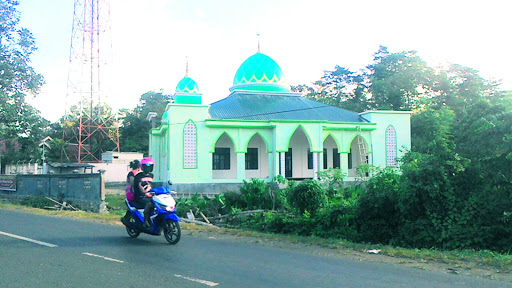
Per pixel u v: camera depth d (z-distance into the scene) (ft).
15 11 87.66
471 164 41.22
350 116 108.27
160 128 103.86
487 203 39.06
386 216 44.04
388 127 103.81
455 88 132.57
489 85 128.77
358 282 18.54
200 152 92.07
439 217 39.70
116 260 22.66
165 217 28.27
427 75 134.92
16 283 18.07
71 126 162.50
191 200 67.72
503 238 37.37
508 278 19.52
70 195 64.69
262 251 26.20
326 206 48.11
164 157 103.60
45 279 18.70
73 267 20.98
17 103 88.74
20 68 87.61
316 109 109.60
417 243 40.11
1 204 63.10
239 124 94.53
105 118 160.66
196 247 27.17
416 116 115.03
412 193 40.40
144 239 30.22
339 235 43.80
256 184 67.72
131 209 29.99
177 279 18.72
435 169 40.22
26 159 117.19
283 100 113.09
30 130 92.99
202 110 92.63
